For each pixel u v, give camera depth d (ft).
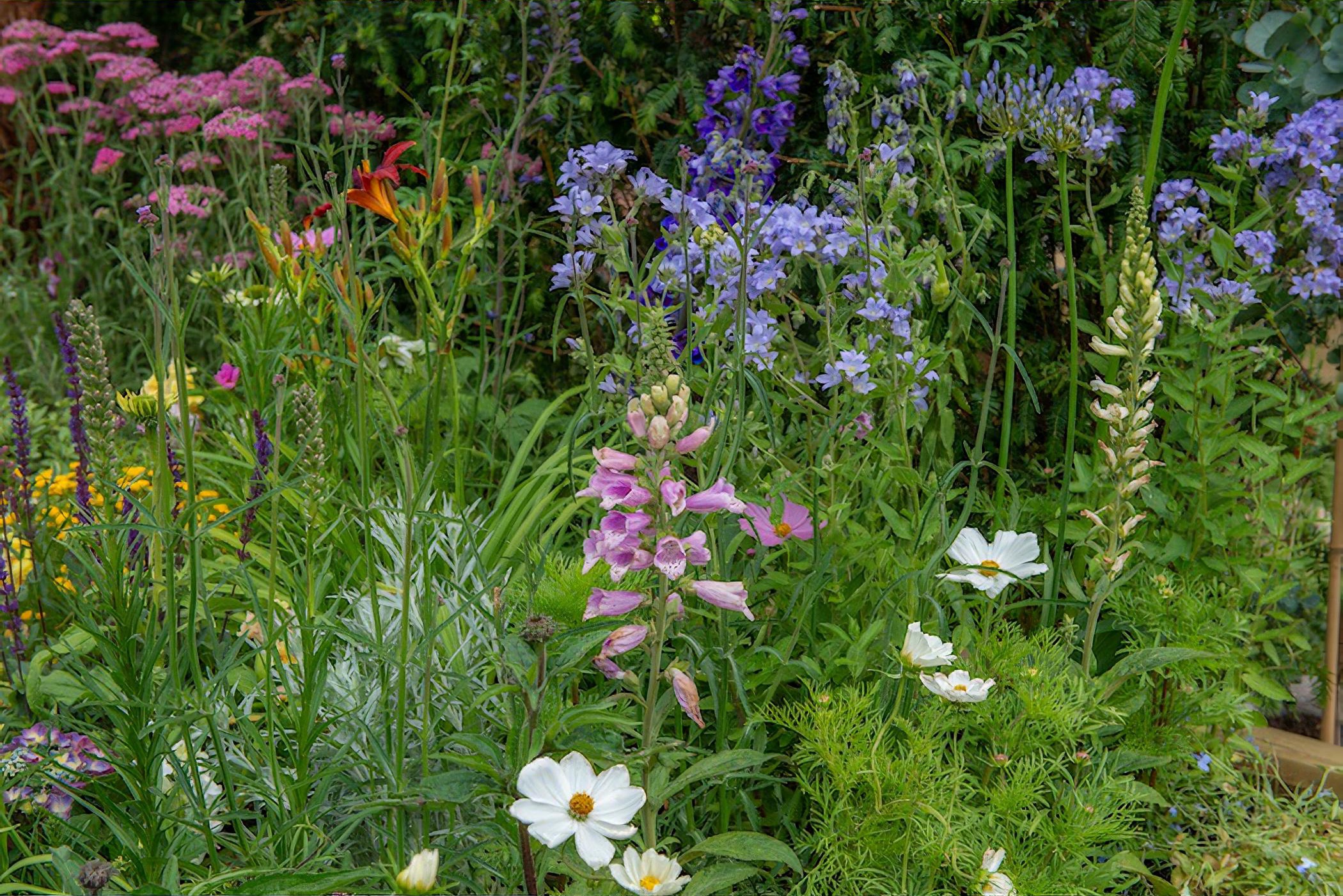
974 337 11.50
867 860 7.44
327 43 16.89
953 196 9.84
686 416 6.13
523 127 14.02
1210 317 9.77
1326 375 12.93
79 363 6.56
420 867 5.50
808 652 8.51
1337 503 10.33
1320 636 11.21
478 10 14.16
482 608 7.26
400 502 9.69
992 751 7.93
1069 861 7.48
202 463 11.50
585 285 10.28
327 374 10.74
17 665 8.24
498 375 12.58
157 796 6.89
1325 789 9.78
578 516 11.35
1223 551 9.72
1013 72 11.43
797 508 8.66
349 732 7.82
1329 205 9.63
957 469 8.28
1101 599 8.17
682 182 9.72
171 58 21.09
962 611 8.81
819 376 8.99
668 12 13.73
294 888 5.90
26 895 6.90
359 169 9.32
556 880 8.05
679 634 7.41
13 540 10.26
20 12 21.63
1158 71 11.04
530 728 6.18
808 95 13.02
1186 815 9.12
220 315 12.67
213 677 7.72
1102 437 9.75
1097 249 9.97
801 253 9.38
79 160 19.12
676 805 7.72
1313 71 10.41
